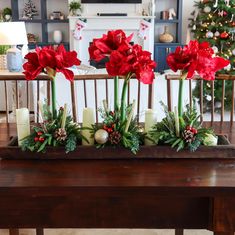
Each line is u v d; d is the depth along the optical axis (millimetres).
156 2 7477
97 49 1418
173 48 7141
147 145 1513
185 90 3330
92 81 3385
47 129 1503
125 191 1217
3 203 1252
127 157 1486
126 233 2396
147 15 7160
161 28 7629
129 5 7199
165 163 1442
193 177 1293
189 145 1474
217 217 1231
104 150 1479
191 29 6312
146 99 3395
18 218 1263
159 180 1266
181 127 1508
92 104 3422
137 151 1479
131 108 1504
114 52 1369
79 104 3422
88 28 7184
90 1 7156
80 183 1244
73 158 1487
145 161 1465
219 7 5777
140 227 1264
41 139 1479
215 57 1442
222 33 5684
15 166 1420
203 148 1481
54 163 1450
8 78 2262
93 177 1300
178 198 1236
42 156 1484
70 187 1219
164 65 7184
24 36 4457
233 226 1235
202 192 1210
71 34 7211
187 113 1551
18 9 7523
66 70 1440
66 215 1258
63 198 1244
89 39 7262
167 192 1216
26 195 1233
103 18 7129
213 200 1226
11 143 1554
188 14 7398
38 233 2131
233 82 2258
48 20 7332
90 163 1446
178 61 1427
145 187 1213
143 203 1244
